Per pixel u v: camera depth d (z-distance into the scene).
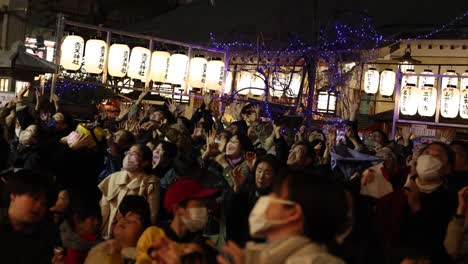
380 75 18.52
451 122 17.89
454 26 18.75
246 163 6.11
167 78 15.46
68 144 6.60
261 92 18.25
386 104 21.94
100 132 6.78
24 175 3.79
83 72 18.58
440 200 4.94
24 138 6.83
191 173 6.41
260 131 10.04
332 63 16.59
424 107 16.30
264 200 2.79
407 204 4.95
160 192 6.36
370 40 17.20
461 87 16.89
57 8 28.09
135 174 6.08
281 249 2.64
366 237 4.77
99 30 15.43
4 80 15.26
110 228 5.92
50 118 11.12
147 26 24.36
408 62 17.33
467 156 5.76
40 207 3.78
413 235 4.82
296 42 17.52
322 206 2.68
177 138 7.50
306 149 6.56
